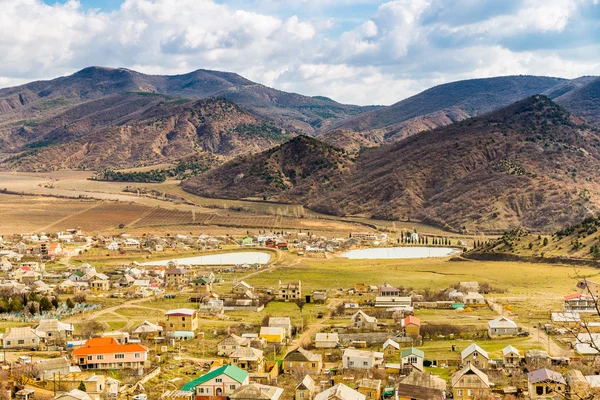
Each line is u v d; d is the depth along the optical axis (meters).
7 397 135.12
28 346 182.12
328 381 154.25
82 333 196.75
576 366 156.75
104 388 145.88
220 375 145.62
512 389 143.25
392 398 141.50
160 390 148.75
